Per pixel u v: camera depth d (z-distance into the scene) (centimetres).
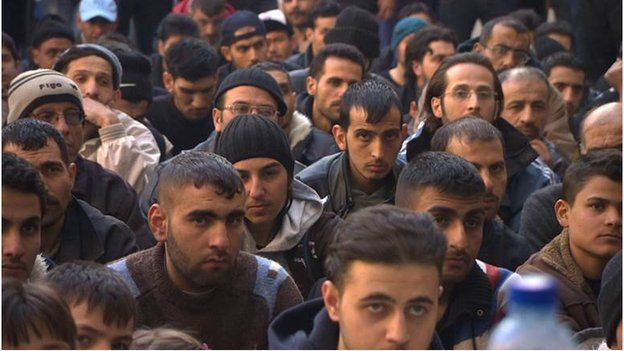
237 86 1016
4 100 1148
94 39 1747
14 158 679
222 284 682
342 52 1197
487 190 855
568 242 777
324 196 909
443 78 1053
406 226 547
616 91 1259
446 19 1861
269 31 1727
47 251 795
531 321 411
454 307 686
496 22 1445
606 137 989
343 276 548
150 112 1277
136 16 1931
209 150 1000
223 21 1603
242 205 678
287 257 789
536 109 1179
